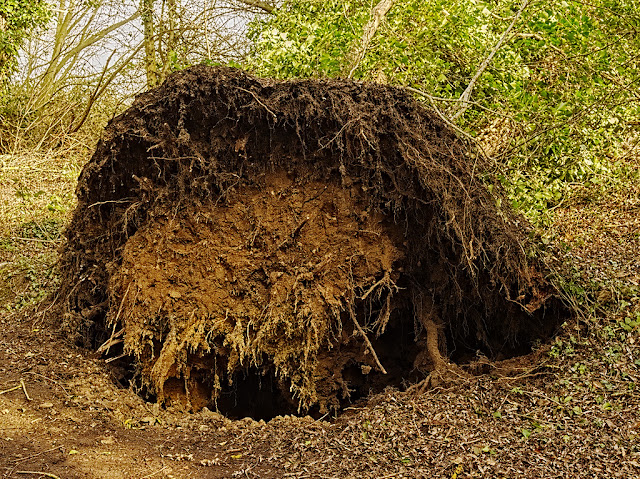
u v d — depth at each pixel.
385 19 10.40
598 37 9.55
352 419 5.75
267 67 10.16
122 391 6.41
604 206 9.50
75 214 7.29
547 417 5.25
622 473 4.39
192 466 4.85
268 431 5.68
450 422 5.33
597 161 10.08
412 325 7.18
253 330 6.66
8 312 8.20
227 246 6.61
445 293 6.82
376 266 6.66
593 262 7.55
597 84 9.82
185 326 6.55
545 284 6.56
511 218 6.76
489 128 10.14
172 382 6.75
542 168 10.05
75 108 15.22
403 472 4.64
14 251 10.05
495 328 6.96
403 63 9.94
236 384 7.18
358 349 7.01
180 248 6.59
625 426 4.95
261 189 6.60
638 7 9.95
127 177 6.72
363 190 6.50
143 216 6.70
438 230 6.44
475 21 10.04
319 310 6.61
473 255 6.09
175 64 11.70
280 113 6.24
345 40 10.26
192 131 6.43
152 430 5.61
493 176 6.86
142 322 6.54
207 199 6.56
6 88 15.31
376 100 6.41
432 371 6.37
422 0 10.00
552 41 9.70
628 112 10.62
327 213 6.62
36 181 12.85
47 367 6.43
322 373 6.91
